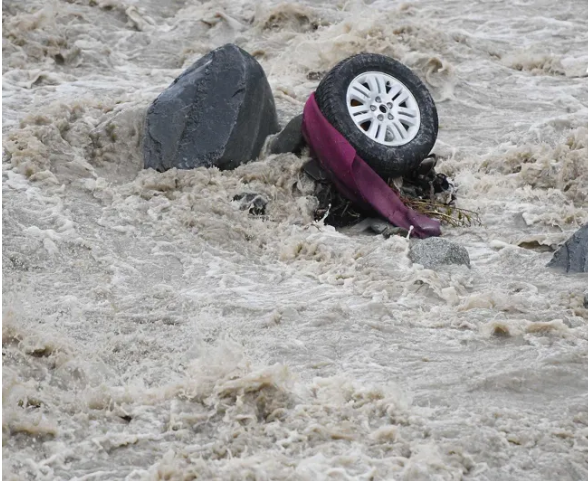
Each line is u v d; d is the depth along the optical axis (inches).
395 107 1453.0
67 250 1217.4
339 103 1421.0
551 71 2176.4
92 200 1374.3
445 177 1512.1
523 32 2418.8
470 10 2551.7
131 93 1844.2
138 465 759.1
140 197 1386.6
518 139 1756.9
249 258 1261.1
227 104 1491.1
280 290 1155.9
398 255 1254.3
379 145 1414.9
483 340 1009.5
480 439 789.9
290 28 2357.3
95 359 909.2
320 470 741.9
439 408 846.5
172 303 1083.3
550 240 1332.4
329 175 1424.7
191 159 1467.8
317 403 840.9
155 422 812.6
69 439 781.9
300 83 1962.4
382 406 837.2
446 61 2032.5
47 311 1032.8
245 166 1470.2
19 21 2091.5
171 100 1504.7
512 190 1537.9
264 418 824.9
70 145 1498.5
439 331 1036.5
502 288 1173.7
